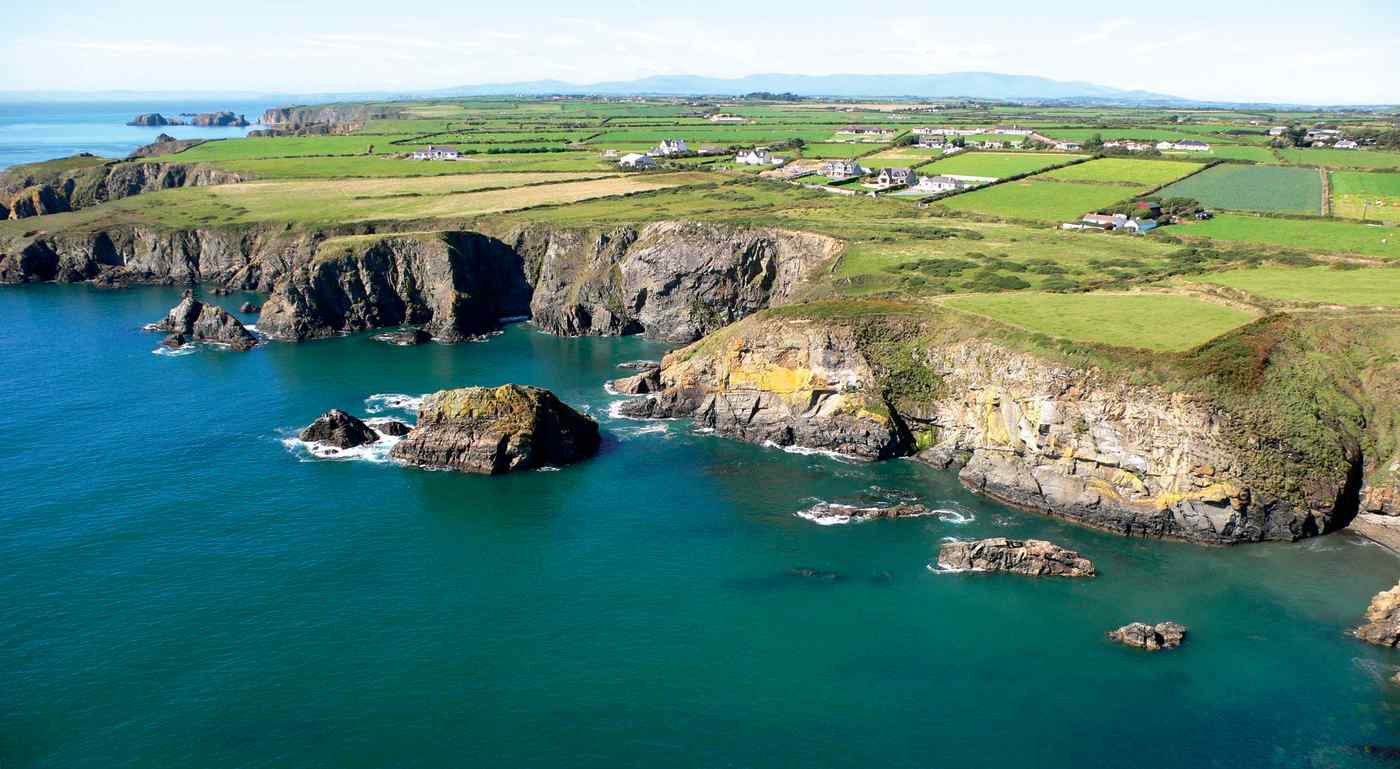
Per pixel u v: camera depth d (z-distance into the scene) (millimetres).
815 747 54156
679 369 114250
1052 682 60062
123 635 63781
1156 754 53781
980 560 74062
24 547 75562
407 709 56875
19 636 63406
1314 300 97688
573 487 90125
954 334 98125
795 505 85938
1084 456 82438
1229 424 78625
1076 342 88000
